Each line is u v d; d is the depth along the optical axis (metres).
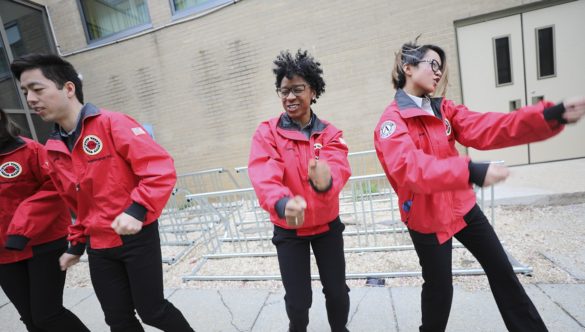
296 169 1.56
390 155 1.29
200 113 5.96
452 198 1.47
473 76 4.81
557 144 4.74
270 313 2.43
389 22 4.90
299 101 1.56
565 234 3.01
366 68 5.09
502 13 4.56
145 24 6.10
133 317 1.62
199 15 5.64
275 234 1.68
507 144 1.34
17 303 1.83
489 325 2.00
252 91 5.64
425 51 1.46
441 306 1.53
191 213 4.61
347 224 4.00
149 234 1.55
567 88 4.59
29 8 6.07
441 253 1.46
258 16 5.41
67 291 3.24
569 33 4.47
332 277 1.63
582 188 3.61
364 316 2.23
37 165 1.83
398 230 3.60
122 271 1.58
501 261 1.50
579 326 1.89
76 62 6.41
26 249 1.73
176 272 3.40
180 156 6.19
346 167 1.56
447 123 1.52
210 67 5.78
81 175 1.48
